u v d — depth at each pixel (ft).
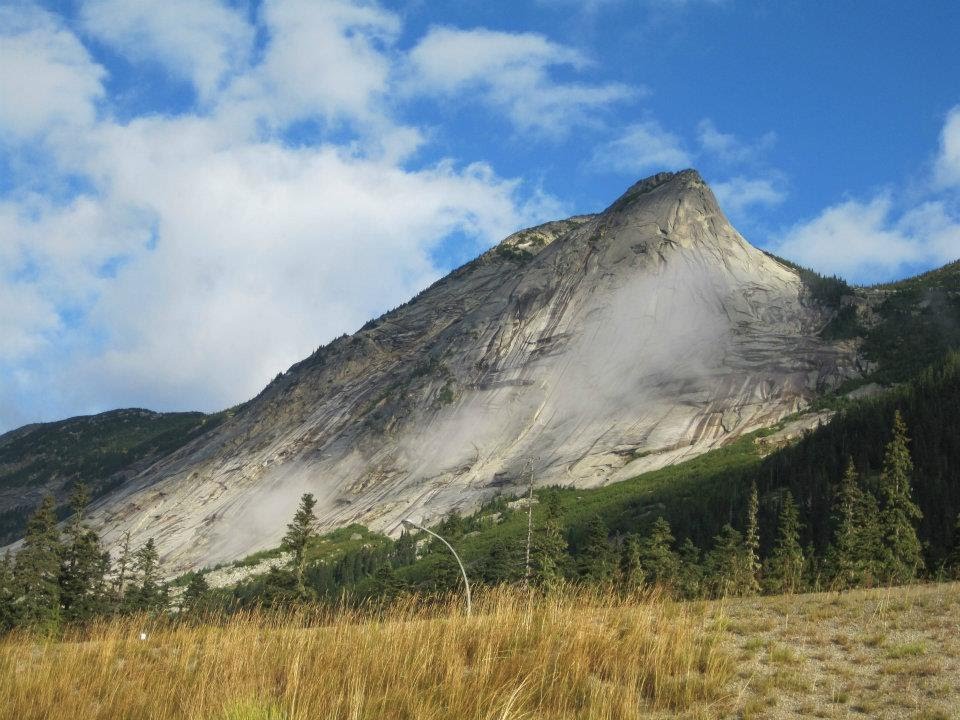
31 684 61.87
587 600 71.15
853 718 50.19
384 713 53.16
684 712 52.75
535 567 181.98
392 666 58.95
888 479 183.21
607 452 593.01
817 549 246.68
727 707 52.95
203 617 83.71
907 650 61.31
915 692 53.31
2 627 154.81
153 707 58.39
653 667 58.08
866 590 89.30
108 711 58.85
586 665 57.77
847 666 59.47
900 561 157.58
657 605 73.46
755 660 61.57
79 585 173.88
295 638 65.46
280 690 58.03
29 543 167.32
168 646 71.51
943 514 250.16
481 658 58.39
